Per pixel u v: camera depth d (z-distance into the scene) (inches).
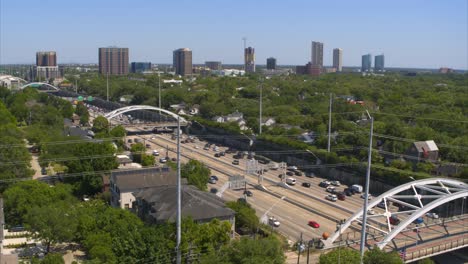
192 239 2129.7
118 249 2017.7
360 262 2030.0
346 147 4616.1
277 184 4119.1
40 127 5177.2
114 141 5083.7
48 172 3816.4
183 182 3189.0
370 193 3934.5
